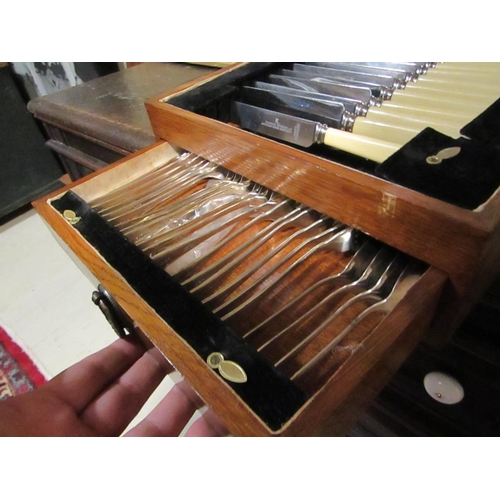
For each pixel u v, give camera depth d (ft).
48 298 3.22
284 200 1.34
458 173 0.88
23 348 2.85
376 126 1.22
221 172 1.54
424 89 1.35
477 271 0.83
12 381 2.66
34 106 2.56
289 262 1.17
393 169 0.92
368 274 1.06
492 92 1.25
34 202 1.30
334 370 0.87
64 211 1.25
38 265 3.56
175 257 1.20
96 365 1.47
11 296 3.28
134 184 1.51
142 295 0.95
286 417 0.71
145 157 1.55
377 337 0.79
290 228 1.27
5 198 4.08
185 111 1.39
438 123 1.12
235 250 1.18
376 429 1.59
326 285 1.08
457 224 0.78
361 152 1.17
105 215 1.34
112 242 1.11
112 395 1.43
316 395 0.73
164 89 2.43
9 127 3.87
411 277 0.99
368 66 1.60
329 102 1.32
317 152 1.29
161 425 1.34
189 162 1.60
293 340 0.98
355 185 0.94
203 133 1.34
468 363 1.30
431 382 1.33
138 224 1.31
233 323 1.04
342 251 1.18
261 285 1.11
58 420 1.26
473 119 1.06
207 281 1.10
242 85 1.61
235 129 1.23
